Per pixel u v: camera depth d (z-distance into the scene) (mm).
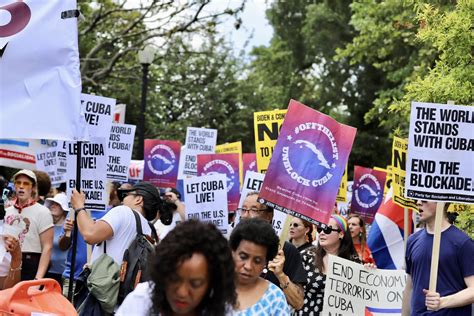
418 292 7070
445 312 6848
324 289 7820
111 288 6996
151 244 7395
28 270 8758
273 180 7051
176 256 3564
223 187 10258
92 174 8594
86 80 25453
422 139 7078
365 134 38062
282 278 6418
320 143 7078
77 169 7492
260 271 5020
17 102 7102
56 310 6000
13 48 7098
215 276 3629
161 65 35438
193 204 10305
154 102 34125
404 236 9883
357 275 7898
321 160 7074
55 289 6191
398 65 25844
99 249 7297
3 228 8508
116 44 28172
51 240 8836
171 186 14984
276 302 5062
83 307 7078
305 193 7043
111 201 10812
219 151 15680
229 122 37781
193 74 36688
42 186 9867
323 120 7086
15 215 8750
